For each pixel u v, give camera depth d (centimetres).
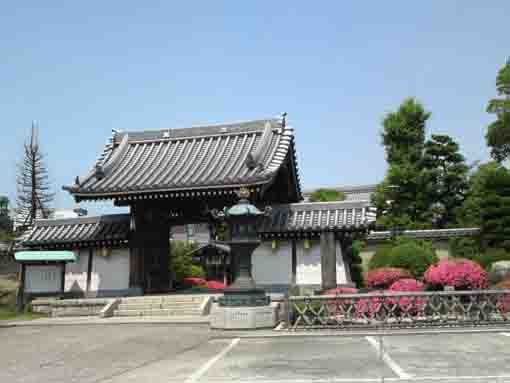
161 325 1481
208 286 2964
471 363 780
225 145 2245
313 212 1983
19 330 1488
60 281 2008
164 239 2225
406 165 3803
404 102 4109
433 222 3831
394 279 1720
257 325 1270
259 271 1964
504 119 3466
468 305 1230
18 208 3797
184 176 1998
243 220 1367
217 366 820
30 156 3822
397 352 903
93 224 2212
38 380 761
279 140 2167
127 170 2172
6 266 2473
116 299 1867
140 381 726
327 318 1262
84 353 1013
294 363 823
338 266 1905
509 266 2067
